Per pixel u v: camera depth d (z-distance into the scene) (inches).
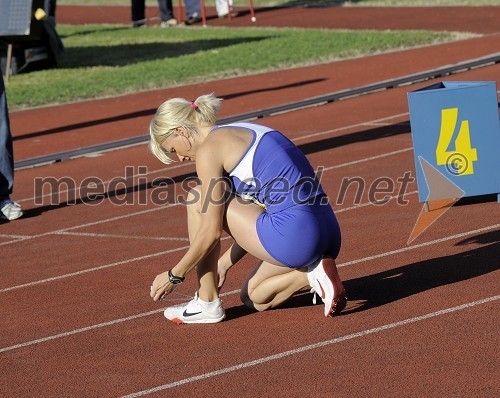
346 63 1738.4
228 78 1694.1
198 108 494.0
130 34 2458.2
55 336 529.0
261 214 491.8
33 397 442.0
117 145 1173.7
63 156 1138.7
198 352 478.3
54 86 1732.3
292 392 417.1
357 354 453.1
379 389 410.9
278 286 511.8
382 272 581.0
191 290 589.9
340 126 1165.1
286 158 485.1
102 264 679.1
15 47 1875.0
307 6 2738.7
